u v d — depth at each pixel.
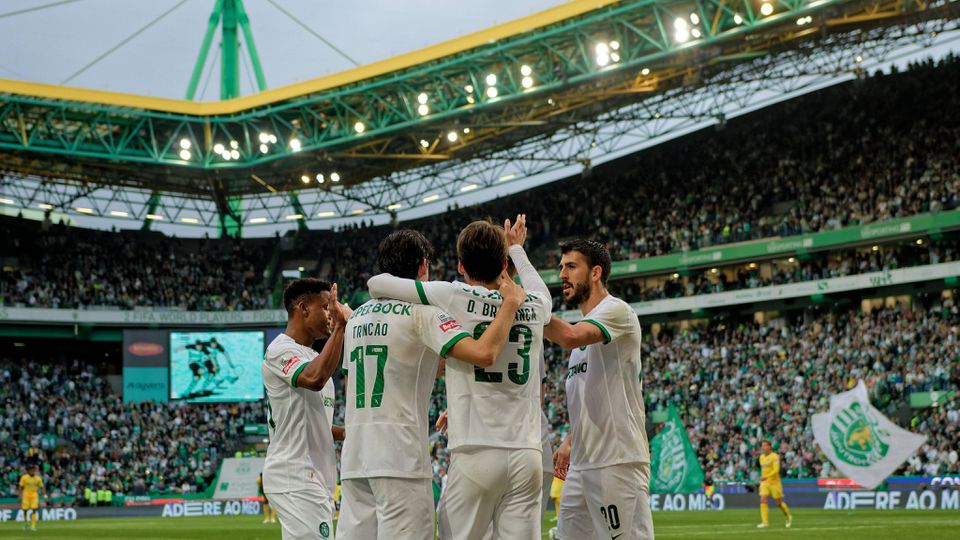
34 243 63.28
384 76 51.16
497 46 48.16
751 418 45.47
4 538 28.47
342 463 7.42
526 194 66.88
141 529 32.69
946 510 31.16
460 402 7.10
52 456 55.12
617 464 8.33
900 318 47.03
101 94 51.72
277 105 54.25
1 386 57.72
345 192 69.62
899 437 26.64
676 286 55.69
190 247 70.94
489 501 7.04
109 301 61.56
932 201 46.44
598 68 47.62
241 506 48.81
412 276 7.48
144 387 55.34
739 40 47.19
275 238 71.31
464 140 57.50
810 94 59.25
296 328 8.95
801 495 36.56
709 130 62.66
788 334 50.62
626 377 8.41
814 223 50.81
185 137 57.53
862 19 45.81
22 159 58.44
